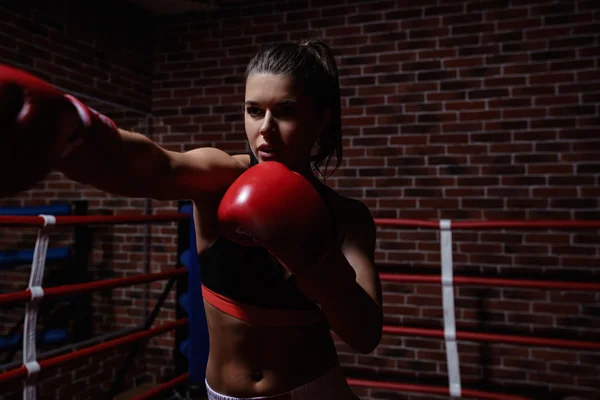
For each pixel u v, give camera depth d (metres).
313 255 0.55
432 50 2.95
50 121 0.41
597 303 2.67
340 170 3.10
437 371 2.91
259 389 0.71
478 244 2.86
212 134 3.40
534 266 2.77
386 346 3.00
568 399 2.48
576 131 2.71
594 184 2.68
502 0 2.84
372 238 0.76
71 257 3.18
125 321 3.41
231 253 0.72
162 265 3.38
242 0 3.33
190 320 2.48
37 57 2.72
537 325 2.76
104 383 3.12
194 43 3.46
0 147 0.38
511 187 2.81
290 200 0.55
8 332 3.08
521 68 2.80
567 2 2.74
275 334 0.71
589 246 2.68
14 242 3.18
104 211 3.42
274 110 0.66
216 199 0.71
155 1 3.32
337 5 3.13
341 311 0.58
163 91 3.53
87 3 3.05
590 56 2.70
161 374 3.38
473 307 2.87
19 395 2.54
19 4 2.63
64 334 2.93
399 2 3.01
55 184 3.32
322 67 0.71
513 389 2.79
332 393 0.75
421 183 2.96
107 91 3.17
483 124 2.86
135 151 0.53
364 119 3.06
